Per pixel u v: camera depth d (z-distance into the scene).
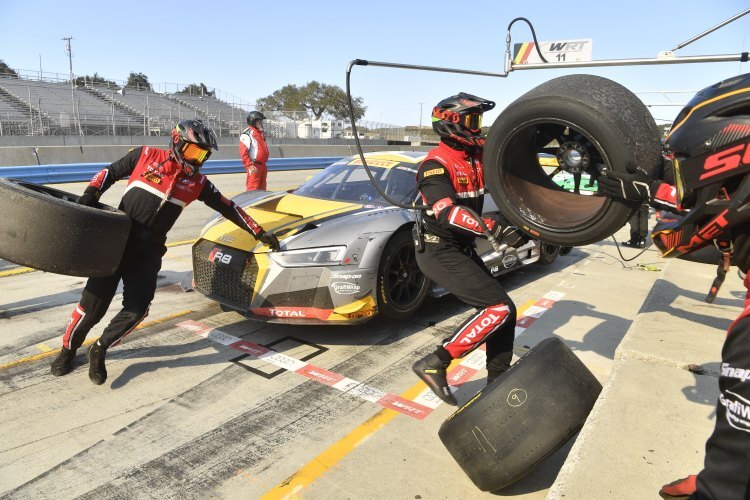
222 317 4.18
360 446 2.56
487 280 2.55
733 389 1.15
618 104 1.83
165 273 5.38
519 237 2.35
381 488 2.27
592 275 5.79
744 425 1.13
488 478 2.12
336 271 3.48
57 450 2.49
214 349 3.60
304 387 3.12
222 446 2.54
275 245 3.57
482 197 2.64
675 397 2.41
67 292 4.72
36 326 3.92
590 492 1.80
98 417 2.77
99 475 2.32
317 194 4.54
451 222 2.37
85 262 2.79
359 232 3.62
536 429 2.08
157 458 2.44
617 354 2.89
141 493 2.21
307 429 2.70
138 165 3.10
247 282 3.68
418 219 2.72
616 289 5.27
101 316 3.12
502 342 2.68
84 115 27.23
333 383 3.18
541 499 2.22
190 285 4.89
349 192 4.44
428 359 2.51
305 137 32.94
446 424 2.24
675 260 5.01
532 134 2.16
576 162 2.10
